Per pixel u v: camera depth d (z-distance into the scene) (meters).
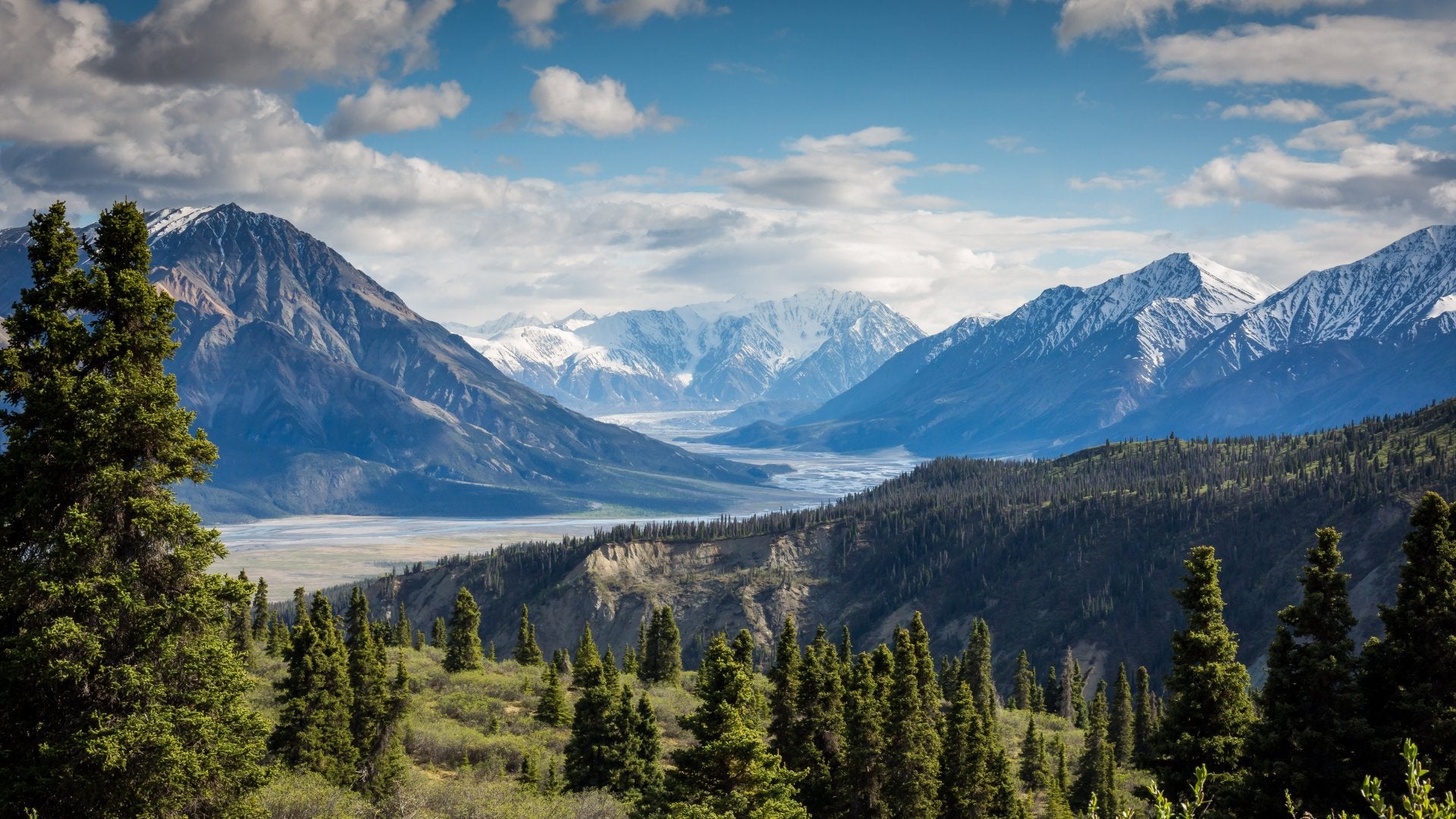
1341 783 34.56
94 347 28.73
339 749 61.22
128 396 28.30
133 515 28.31
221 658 29.19
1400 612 35.16
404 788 55.78
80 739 25.98
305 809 45.47
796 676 62.09
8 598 26.81
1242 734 40.50
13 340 28.91
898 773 62.56
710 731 43.78
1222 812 37.56
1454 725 32.56
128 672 27.20
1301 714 36.47
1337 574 37.34
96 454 28.06
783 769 44.28
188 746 27.83
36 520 28.19
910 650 64.81
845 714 63.31
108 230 29.67
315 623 64.00
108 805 26.52
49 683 26.86
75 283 28.66
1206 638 41.84
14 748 26.80
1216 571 42.88
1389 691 35.62
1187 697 42.12
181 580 29.33
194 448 30.08
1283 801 35.22
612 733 65.06
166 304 30.05
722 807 41.66
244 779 29.25
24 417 28.14
